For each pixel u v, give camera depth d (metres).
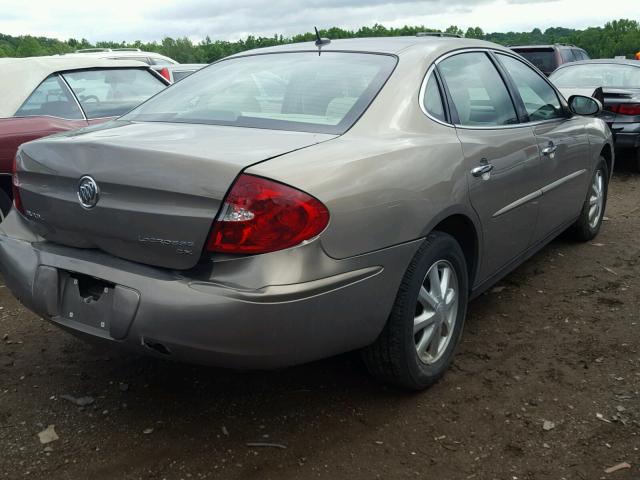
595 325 3.78
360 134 2.74
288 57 3.42
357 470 2.49
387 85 3.00
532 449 2.61
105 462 2.55
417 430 2.75
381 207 2.55
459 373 3.23
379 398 3.00
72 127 5.00
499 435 2.71
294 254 2.28
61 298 2.65
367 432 2.74
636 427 2.75
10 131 4.57
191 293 2.27
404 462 2.54
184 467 2.52
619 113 8.48
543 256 5.05
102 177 2.45
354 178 2.47
